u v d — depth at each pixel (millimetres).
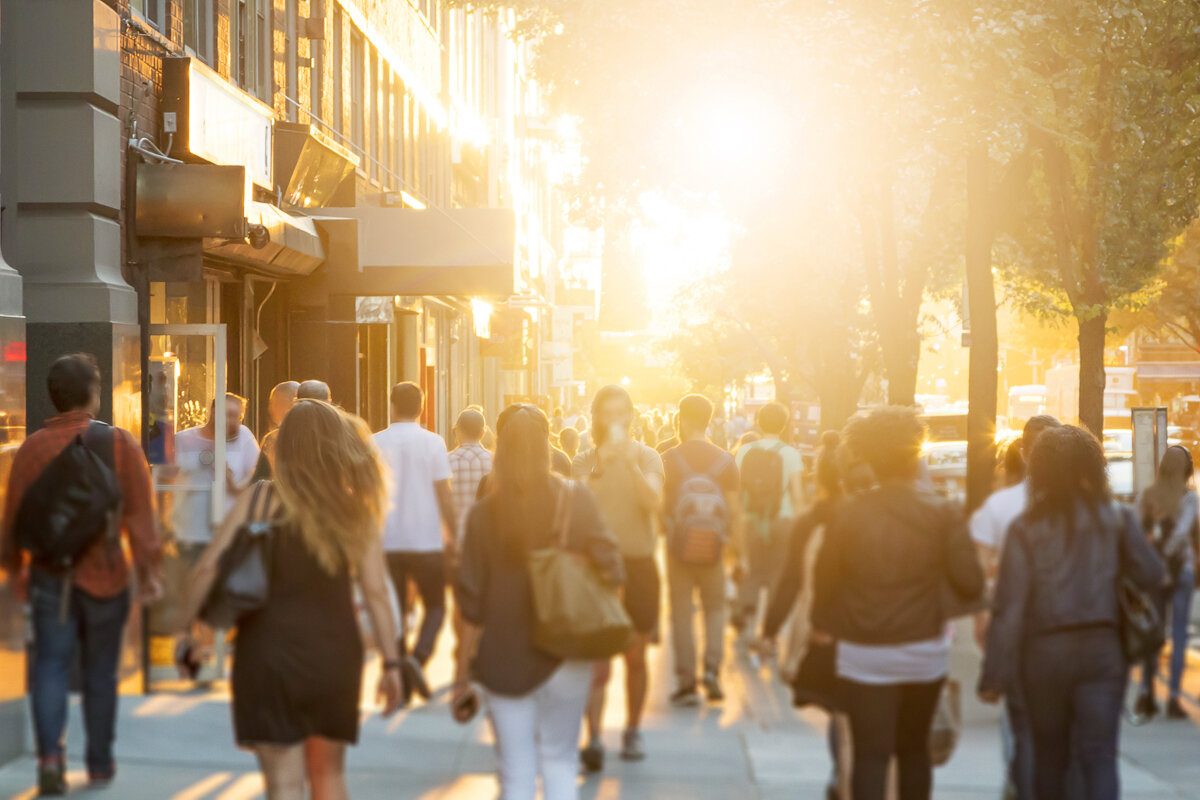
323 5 33812
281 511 7617
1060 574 8031
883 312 29797
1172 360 104500
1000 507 8195
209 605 7516
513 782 7793
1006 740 8141
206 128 22969
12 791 9586
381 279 30609
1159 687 8398
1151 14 24000
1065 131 23719
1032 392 94500
